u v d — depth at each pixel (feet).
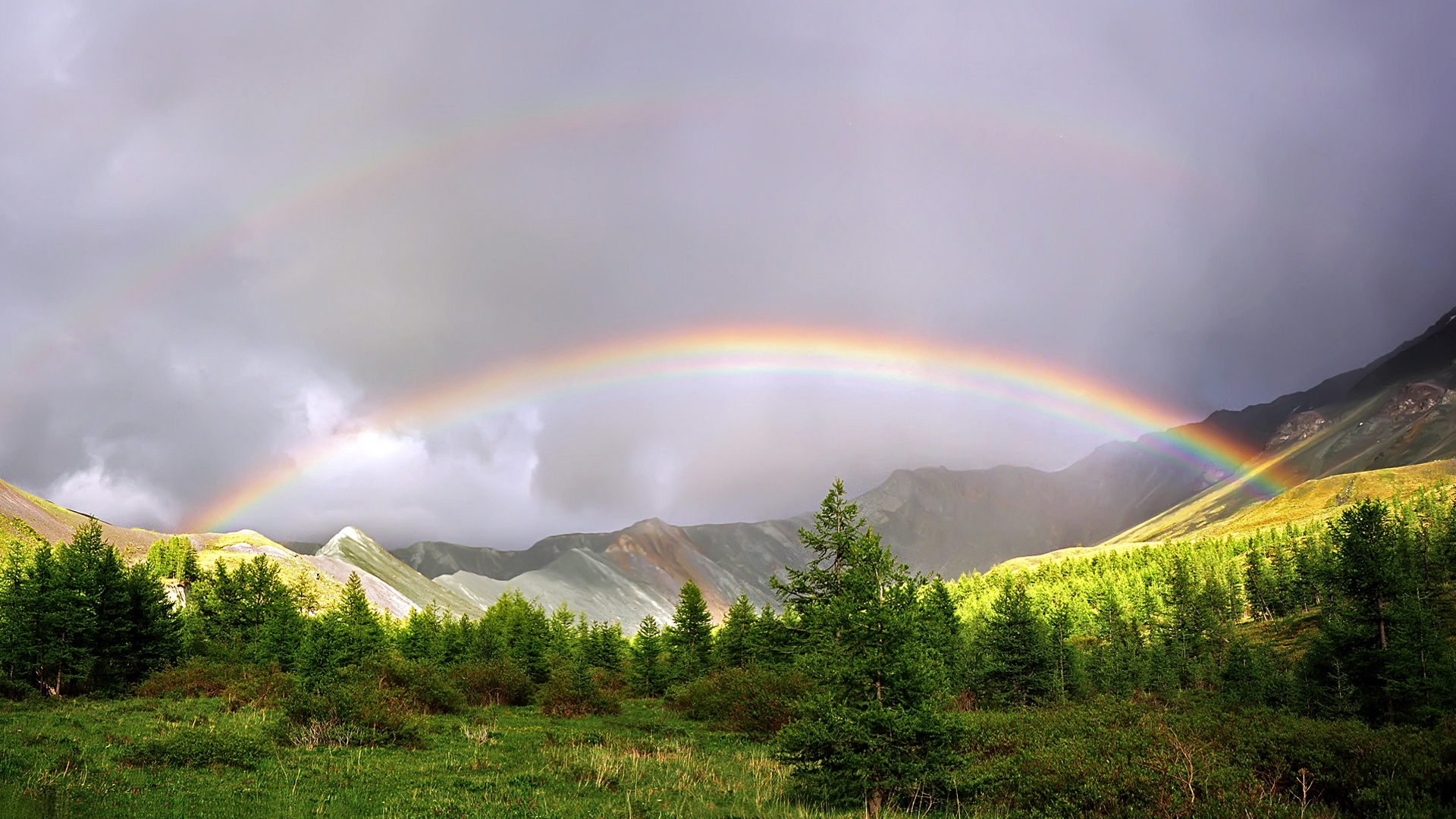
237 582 237.04
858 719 60.95
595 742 99.50
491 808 56.18
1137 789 51.37
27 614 143.13
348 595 239.30
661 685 224.53
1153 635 306.76
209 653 197.88
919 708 60.80
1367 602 146.72
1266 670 166.50
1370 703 134.62
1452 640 167.73
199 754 67.00
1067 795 53.93
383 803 56.75
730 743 108.17
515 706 156.76
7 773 55.31
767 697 117.19
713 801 63.16
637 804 60.08
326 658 143.02
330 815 52.34
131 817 47.91
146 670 163.73
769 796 64.64
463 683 159.02
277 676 130.31
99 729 86.99
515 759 81.35
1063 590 511.40
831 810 60.34
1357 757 60.90
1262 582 387.14
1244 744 66.44
